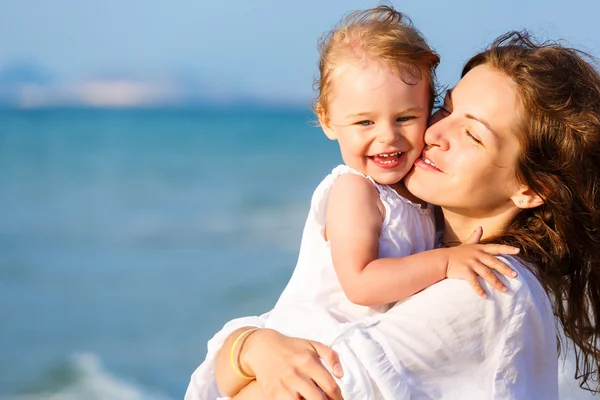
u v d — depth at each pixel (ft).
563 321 8.46
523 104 7.60
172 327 47.85
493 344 7.14
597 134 7.66
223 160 124.26
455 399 7.09
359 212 8.10
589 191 7.75
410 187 8.25
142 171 113.91
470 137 7.79
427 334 7.11
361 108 8.24
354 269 7.86
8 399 38.60
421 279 7.41
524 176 7.71
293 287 8.52
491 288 7.13
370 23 8.77
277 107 375.04
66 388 39.50
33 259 66.03
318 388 7.14
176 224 77.92
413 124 8.25
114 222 80.28
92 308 52.06
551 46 8.20
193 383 8.53
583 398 10.05
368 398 6.96
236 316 49.37
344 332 7.31
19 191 100.17
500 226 8.19
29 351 44.83
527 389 7.32
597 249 7.88
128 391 39.06
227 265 61.16
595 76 7.99
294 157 125.90
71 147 146.82
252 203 87.45
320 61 8.95
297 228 73.87
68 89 439.63
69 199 93.91
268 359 7.54
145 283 57.47
